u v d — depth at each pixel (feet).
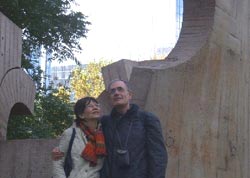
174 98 15.05
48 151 16.31
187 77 15.37
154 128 11.07
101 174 11.16
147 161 11.02
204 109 15.83
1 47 17.28
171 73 15.01
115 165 10.94
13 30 18.20
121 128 11.15
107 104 14.74
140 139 10.99
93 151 11.16
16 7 45.68
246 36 17.93
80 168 11.12
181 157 15.07
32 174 16.39
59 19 50.34
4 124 17.51
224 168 16.55
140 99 14.62
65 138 11.36
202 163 15.66
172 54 16.14
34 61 51.49
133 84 14.85
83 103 11.45
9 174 16.74
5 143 16.97
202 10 16.30
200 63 15.72
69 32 50.83
